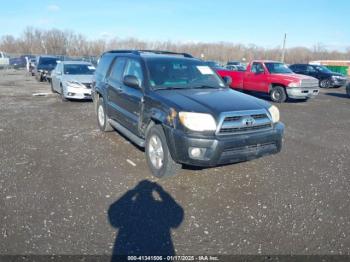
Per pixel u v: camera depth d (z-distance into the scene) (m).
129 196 4.05
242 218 3.60
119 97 5.92
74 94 11.30
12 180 4.46
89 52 64.12
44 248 2.98
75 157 5.48
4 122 8.09
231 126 4.10
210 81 5.59
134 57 5.78
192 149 4.04
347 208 3.92
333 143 6.85
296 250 3.05
